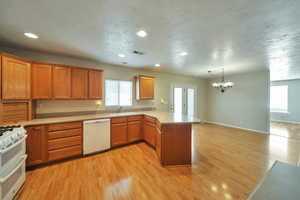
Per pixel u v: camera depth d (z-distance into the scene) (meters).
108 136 3.29
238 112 5.76
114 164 2.64
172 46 2.64
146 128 3.77
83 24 1.87
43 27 1.95
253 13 1.58
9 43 2.53
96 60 3.67
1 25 1.89
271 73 5.40
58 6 1.48
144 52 3.01
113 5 1.46
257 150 3.35
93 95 3.42
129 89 4.50
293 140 4.15
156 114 3.69
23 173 1.97
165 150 2.61
